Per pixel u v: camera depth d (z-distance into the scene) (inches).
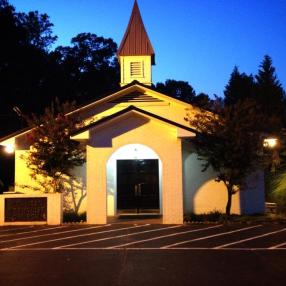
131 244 511.8
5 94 1621.6
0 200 695.7
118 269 386.9
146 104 831.7
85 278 358.3
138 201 825.5
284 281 339.9
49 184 776.9
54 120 737.6
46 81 1854.1
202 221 697.6
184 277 354.9
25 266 407.2
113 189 823.7
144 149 833.5
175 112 826.8
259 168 746.2
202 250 467.8
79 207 800.3
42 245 517.7
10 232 624.7
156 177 829.8
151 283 338.3
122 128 693.3
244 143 681.6
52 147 734.5
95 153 693.9
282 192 829.8
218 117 698.2
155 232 601.0
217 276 357.1
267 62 2608.3
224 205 784.9
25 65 1705.2
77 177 805.2
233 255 439.2
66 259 435.2
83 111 824.9
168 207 683.4
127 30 965.8
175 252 459.5
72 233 604.1
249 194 787.4
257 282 337.4
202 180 790.5
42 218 692.1
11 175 1326.3
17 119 1546.5
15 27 1668.3
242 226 647.1
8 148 826.2
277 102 2347.4
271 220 698.2
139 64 945.5
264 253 447.2
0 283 348.5
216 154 695.7
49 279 358.0
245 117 688.4
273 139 737.6
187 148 794.8
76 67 2253.9
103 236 573.9
